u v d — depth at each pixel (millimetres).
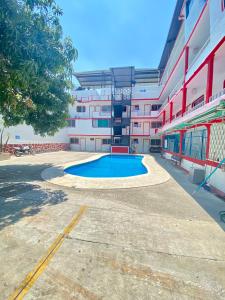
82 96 30328
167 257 2971
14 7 3994
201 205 5500
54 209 4891
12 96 5098
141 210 5012
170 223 4258
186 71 13188
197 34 11758
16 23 4098
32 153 20219
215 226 4152
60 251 3043
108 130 28562
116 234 3676
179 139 15383
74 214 4602
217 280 2494
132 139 29172
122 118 27875
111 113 27812
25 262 2734
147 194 6484
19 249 3064
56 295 2160
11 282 2342
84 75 28969
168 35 19875
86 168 14828
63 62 5875
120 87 29672
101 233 3701
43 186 7164
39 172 9906
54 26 5895
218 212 4973
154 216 4637
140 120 28016
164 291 2268
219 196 6410
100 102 29688
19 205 5121
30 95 7223
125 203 5523
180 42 18062
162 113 23844
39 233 3621
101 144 29828
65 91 9320
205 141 10438
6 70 4512
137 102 28703
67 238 3467
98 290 2254
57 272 2547
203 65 9516
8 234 3547
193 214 4820
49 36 5367
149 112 28188
